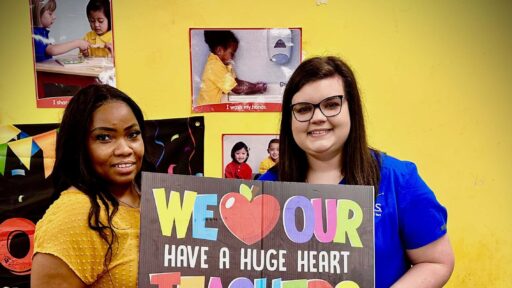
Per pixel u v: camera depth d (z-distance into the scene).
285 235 1.00
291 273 0.99
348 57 1.73
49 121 1.72
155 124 1.72
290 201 1.02
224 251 0.99
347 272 1.00
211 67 1.72
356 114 1.15
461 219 1.77
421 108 1.75
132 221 1.03
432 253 1.13
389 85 1.74
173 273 0.97
